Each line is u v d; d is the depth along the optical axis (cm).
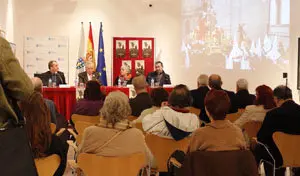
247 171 276
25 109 297
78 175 392
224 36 968
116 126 326
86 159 324
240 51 969
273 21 966
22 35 929
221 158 275
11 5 868
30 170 181
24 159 180
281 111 418
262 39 968
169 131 377
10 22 859
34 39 932
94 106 499
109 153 323
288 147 405
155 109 438
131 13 959
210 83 607
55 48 939
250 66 970
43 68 938
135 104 495
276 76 970
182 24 967
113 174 325
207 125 296
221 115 296
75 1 942
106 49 956
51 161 309
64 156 316
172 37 969
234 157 276
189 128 375
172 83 970
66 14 941
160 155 385
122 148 324
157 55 968
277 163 420
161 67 882
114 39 956
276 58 969
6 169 174
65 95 715
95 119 496
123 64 961
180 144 380
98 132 325
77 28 945
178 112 381
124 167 325
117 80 902
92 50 925
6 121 182
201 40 969
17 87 180
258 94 483
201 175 274
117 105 325
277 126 418
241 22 967
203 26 968
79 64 910
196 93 605
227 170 274
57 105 712
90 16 948
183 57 970
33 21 933
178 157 336
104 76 927
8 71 179
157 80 877
